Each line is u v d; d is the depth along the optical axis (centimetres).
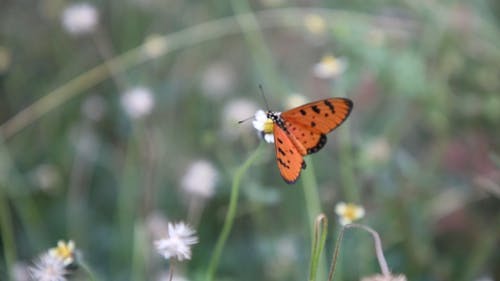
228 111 87
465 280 85
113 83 98
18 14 105
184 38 95
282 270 84
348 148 85
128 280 87
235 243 89
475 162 89
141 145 90
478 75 91
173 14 101
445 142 89
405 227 85
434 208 87
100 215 94
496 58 90
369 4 95
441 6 91
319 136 69
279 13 94
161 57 97
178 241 67
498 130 90
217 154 90
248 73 97
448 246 88
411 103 90
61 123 97
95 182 95
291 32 97
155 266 83
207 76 96
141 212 88
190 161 91
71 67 99
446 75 89
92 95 99
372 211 85
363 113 92
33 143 97
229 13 100
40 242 89
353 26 89
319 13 92
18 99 100
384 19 92
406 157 87
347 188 86
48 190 93
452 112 90
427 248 85
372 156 85
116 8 102
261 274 87
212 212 89
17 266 80
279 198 85
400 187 85
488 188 84
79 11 89
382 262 66
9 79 101
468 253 87
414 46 91
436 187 87
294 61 96
